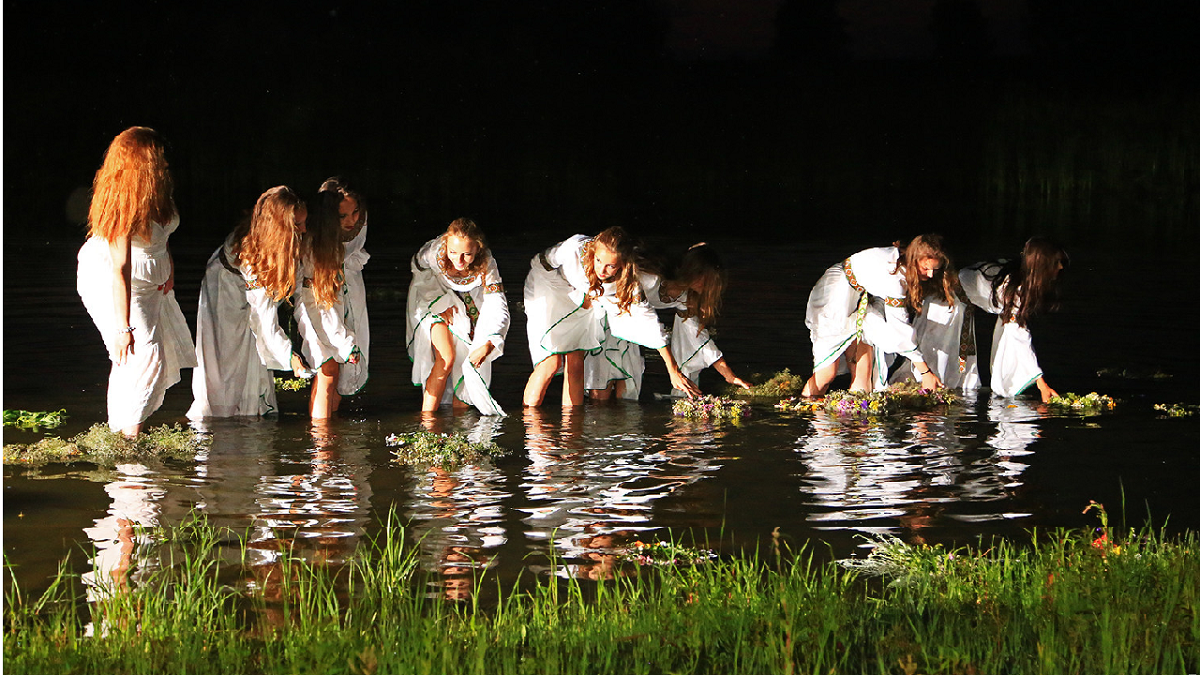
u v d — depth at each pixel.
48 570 5.65
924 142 43.28
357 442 8.16
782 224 26.80
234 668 4.48
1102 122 39.94
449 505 6.70
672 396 9.94
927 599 5.21
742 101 47.00
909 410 9.29
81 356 10.99
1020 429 8.59
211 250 20.06
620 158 44.16
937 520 6.52
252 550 5.96
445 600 5.35
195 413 8.90
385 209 29.59
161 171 7.95
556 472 7.41
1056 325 13.08
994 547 6.09
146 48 40.97
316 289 8.67
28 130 36.31
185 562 5.76
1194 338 12.30
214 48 41.88
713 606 5.04
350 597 5.35
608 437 8.37
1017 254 20.44
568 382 9.52
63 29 40.00
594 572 5.71
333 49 43.88
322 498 6.81
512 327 13.16
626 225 26.41
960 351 10.28
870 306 9.91
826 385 9.98
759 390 10.04
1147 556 5.55
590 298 9.34
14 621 5.05
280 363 8.70
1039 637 4.67
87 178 32.97
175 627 4.82
